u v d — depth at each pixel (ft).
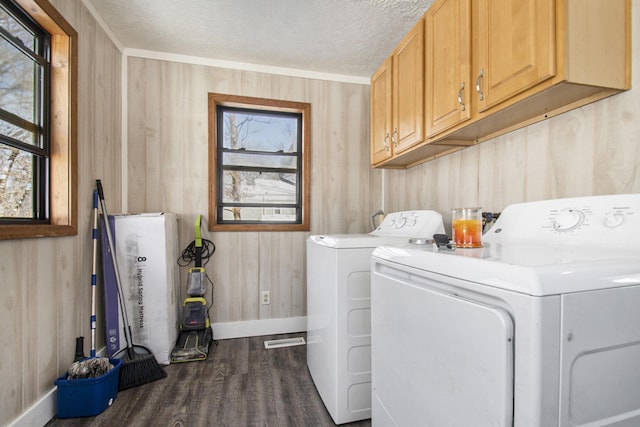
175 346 7.07
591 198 3.17
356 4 6.00
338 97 9.09
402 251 3.03
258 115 8.86
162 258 6.56
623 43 3.23
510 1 3.55
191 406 5.00
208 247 8.12
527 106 3.85
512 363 1.76
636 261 2.03
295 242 8.75
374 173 9.34
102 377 4.85
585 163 3.72
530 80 3.30
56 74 5.20
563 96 3.51
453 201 6.26
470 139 5.52
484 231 4.93
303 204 8.82
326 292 4.97
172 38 7.19
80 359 5.23
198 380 5.84
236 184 8.68
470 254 2.46
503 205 4.98
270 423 4.60
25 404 4.23
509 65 3.57
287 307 8.65
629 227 2.74
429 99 5.21
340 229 9.10
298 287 8.73
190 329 7.35
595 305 1.80
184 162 7.98
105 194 6.66
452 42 4.57
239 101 8.29
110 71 6.89
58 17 4.92
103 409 4.85
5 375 3.92
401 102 6.18
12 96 4.48
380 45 7.48
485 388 1.90
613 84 3.19
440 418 2.33
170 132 7.89
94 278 5.76
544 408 1.65
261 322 8.41
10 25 4.46
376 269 3.55
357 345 4.65
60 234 4.92
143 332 6.44
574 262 1.94
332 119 9.04
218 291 8.18
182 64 7.97
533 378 1.65
